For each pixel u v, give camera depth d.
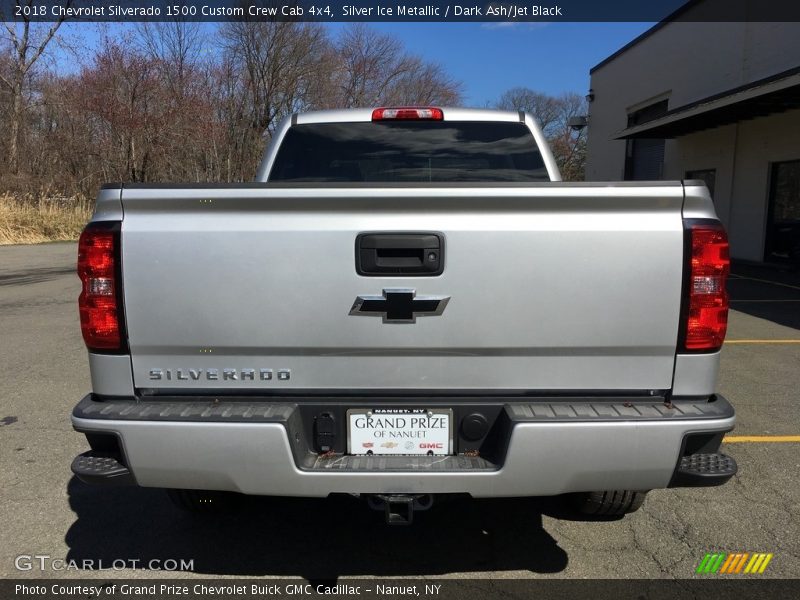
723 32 16.06
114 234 2.31
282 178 3.86
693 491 3.52
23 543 3.03
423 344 2.31
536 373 2.34
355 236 2.28
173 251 2.30
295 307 2.31
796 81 10.24
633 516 3.25
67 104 28.66
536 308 2.29
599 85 24.88
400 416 2.36
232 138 31.89
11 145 28.33
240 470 2.27
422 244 2.27
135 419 2.26
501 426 2.33
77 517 3.27
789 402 4.95
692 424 2.22
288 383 2.37
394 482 2.26
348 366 2.35
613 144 23.61
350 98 40.00
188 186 2.29
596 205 2.26
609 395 2.36
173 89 28.23
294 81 34.38
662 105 20.00
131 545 3.01
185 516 3.29
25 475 3.74
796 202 13.59
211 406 2.35
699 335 2.29
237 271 2.30
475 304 2.29
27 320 8.54
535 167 3.89
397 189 2.25
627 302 2.28
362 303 2.30
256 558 2.90
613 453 2.22
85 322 2.37
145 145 27.41
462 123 3.91
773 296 10.23
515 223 2.27
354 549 2.97
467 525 3.19
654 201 2.25
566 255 2.27
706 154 17.17
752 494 3.46
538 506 3.38
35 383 5.53
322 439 2.39
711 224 2.26
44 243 21.97
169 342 2.35
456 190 2.24
